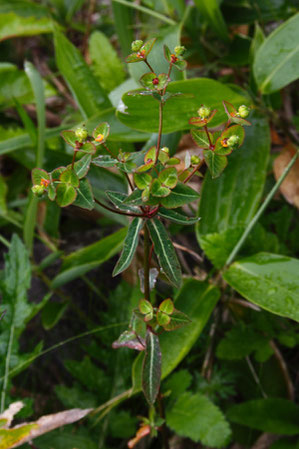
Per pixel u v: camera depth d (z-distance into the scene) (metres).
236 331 1.03
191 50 1.31
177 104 0.97
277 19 1.29
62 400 1.04
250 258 0.99
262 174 1.04
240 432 1.01
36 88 1.10
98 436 1.02
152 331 0.80
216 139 0.73
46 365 1.15
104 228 1.34
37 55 1.89
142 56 0.74
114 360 1.07
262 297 0.94
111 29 1.73
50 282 1.11
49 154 1.15
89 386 1.05
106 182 1.11
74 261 1.07
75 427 1.01
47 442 0.96
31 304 0.99
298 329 1.06
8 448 0.85
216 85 0.97
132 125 0.99
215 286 1.00
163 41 1.07
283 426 0.97
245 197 1.04
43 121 1.09
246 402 0.99
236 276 0.98
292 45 1.04
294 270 0.96
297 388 1.07
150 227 0.76
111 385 1.05
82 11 1.87
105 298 1.20
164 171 0.72
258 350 1.02
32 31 1.55
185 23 1.27
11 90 1.47
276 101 1.16
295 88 1.40
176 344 0.94
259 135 1.07
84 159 0.72
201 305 0.98
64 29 1.60
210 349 1.06
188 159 0.77
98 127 0.73
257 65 1.05
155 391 0.80
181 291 0.99
